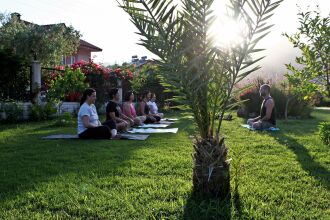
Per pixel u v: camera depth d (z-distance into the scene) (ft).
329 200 12.07
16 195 12.50
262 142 24.13
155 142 24.25
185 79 11.49
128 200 11.98
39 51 67.56
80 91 45.03
